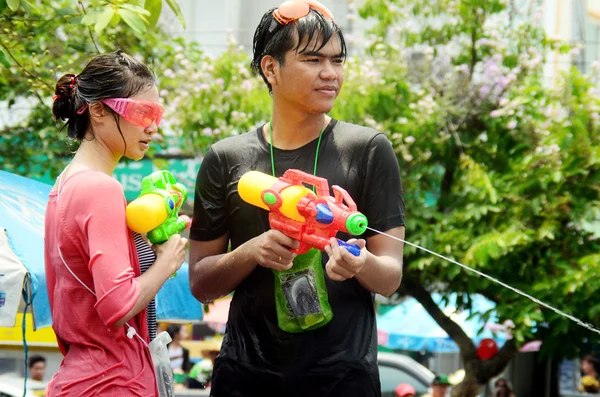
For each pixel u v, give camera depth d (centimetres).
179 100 1160
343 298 483
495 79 1120
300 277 468
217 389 502
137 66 446
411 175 1092
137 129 444
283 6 477
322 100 474
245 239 499
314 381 479
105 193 421
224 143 512
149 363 440
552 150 1043
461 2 1150
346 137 493
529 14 1218
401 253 488
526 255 1038
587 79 1125
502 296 1035
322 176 487
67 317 429
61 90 451
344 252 418
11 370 1387
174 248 436
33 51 955
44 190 768
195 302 823
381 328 1756
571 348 1055
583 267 1000
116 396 423
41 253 652
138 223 422
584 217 1026
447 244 1030
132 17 671
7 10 854
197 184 516
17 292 613
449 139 1095
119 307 411
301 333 480
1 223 659
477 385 1138
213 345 1875
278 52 477
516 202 1039
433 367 2005
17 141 1181
